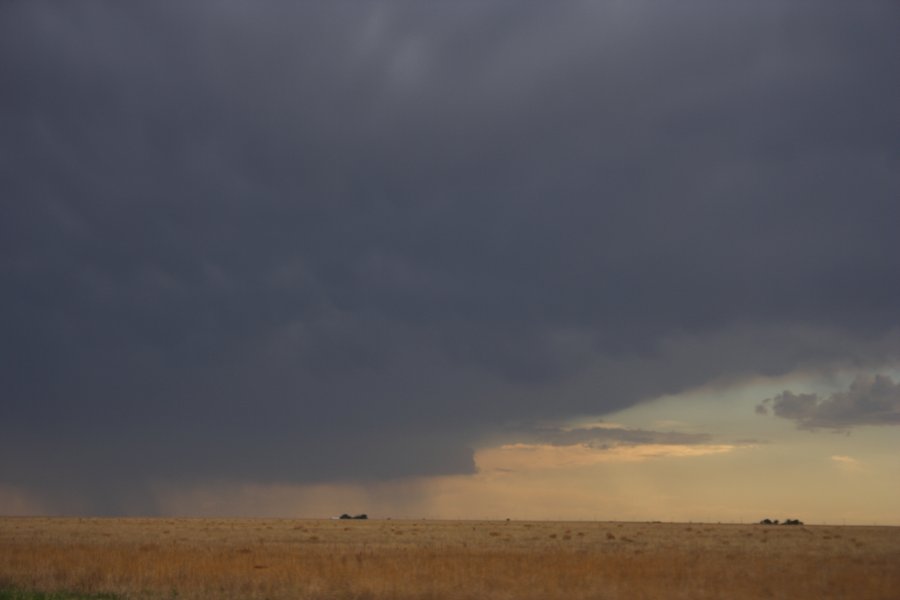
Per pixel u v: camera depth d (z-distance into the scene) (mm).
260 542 53062
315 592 23078
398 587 23516
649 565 29328
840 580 24625
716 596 22047
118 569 27953
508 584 24250
